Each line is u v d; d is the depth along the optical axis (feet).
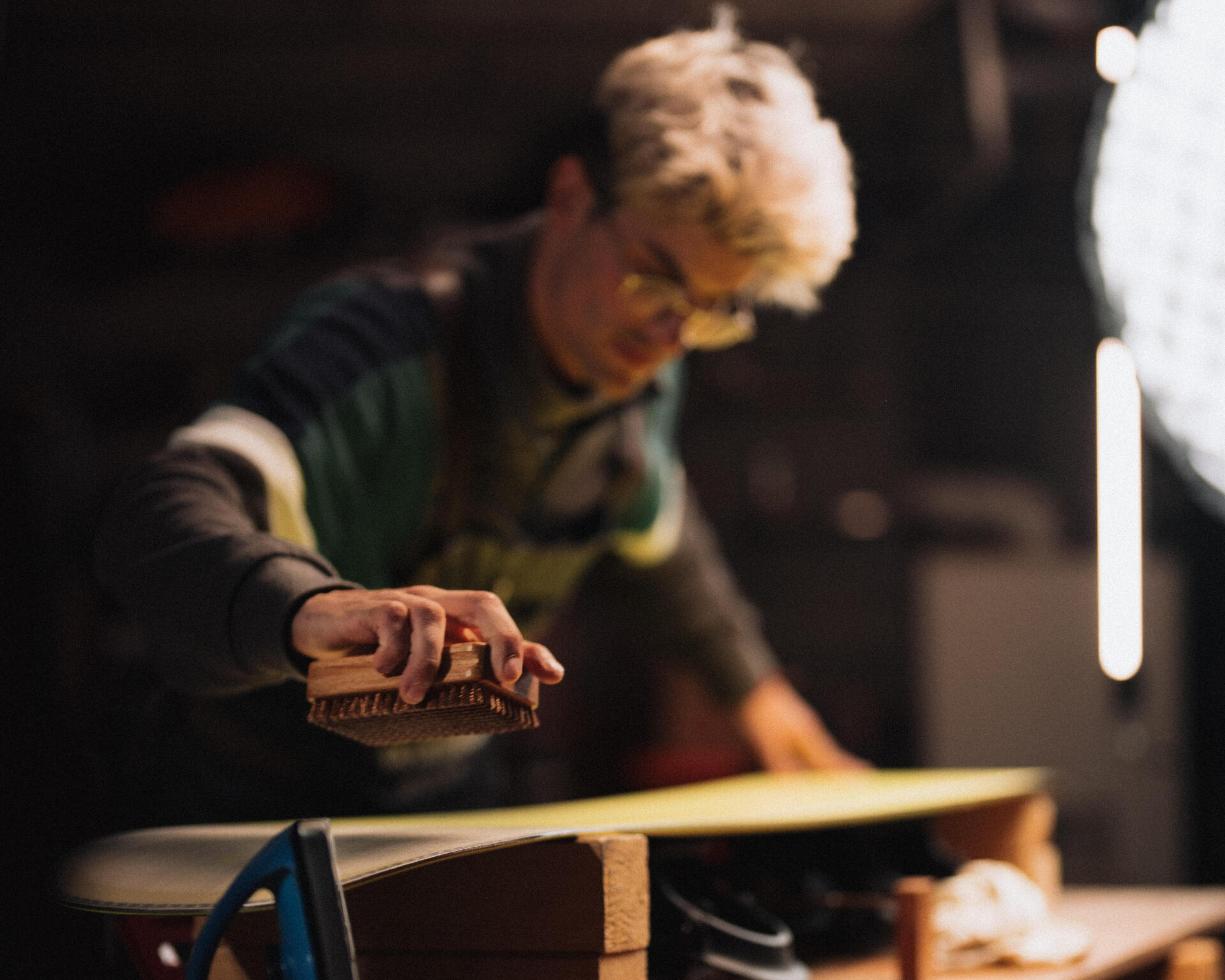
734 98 3.21
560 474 3.88
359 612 1.76
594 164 3.44
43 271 13.43
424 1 9.88
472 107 11.73
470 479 3.64
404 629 1.68
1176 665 12.15
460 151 12.69
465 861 2.06
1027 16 9.28
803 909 3.32
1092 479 14.74
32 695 9.39
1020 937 3.18
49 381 13.35
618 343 3.46
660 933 2.36
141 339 13.53
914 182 11.59
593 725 13.23
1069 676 12.65
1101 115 6.36
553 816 2.84
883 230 12.57
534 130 12.19
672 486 4.96
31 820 8.04
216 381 13.51
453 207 13.47
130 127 12.08
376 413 3.26
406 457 3.40
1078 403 14.88
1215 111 6.06
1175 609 12.14
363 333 3.32
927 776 4.54
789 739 5.24
